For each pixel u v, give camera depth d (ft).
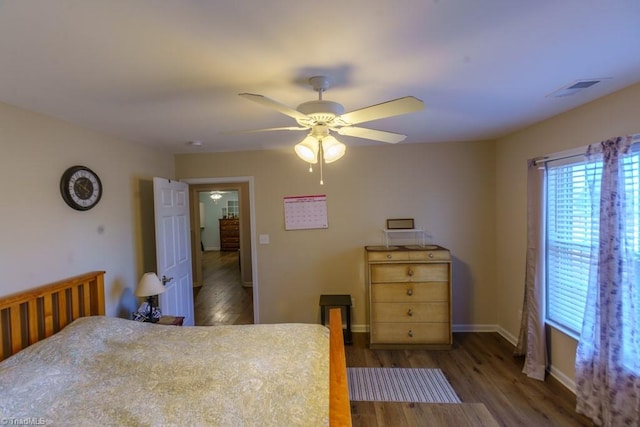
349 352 11.05
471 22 4.07
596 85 6.41
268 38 4.33
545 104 7.63
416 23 4.05
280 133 9.89
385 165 12.66
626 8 3.80
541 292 9.16
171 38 4.28
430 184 12.53
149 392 4.97
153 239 11.64
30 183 6.97
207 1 3.49
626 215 6.47
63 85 5.78
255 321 13.15
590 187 7.48
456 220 12.49
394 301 11.16
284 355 6.05
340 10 3.73
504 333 11.93
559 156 8.49
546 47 4.77
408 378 9.29
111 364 5.79
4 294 6.35
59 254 7.61
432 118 8.87
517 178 10.78
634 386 6.34
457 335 12.21
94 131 8.88
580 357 7.47
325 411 4.47
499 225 12.07
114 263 9.53
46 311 7.02
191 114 7.72
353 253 12.84
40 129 7.25
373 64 5.21
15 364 5.55
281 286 13.07
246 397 4.78
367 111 4.96
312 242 12.95
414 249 11.46
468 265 12.48
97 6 3.52
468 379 9.17
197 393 4.91
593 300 7.25
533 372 9.18
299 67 5.25
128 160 10.36
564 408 7.75
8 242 6.47
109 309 9.25
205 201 37.73
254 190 13.05
